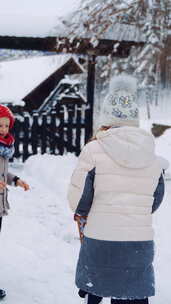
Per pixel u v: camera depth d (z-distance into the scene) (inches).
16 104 692.1
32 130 529.7
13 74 785.6
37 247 267.3
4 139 189.9
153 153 151.5
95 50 526.0
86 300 156.3
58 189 396.2
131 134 148.7
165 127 575.5
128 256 144.0
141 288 145.2
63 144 542.6
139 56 703.1
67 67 818.2
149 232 148.4
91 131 551.8
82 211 151.2
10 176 195.3
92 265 145.6
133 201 146.6
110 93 157.4
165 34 583.2
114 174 146.7
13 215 323.0
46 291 209.0
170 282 225.1
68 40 508.1
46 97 793.6
